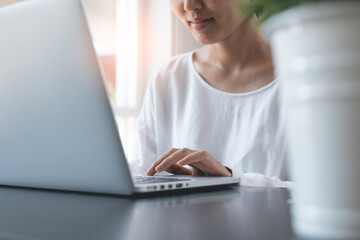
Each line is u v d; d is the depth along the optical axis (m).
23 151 0.67
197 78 1.48
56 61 0.57
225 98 1.42
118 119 2.50
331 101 0.26
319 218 0.28
